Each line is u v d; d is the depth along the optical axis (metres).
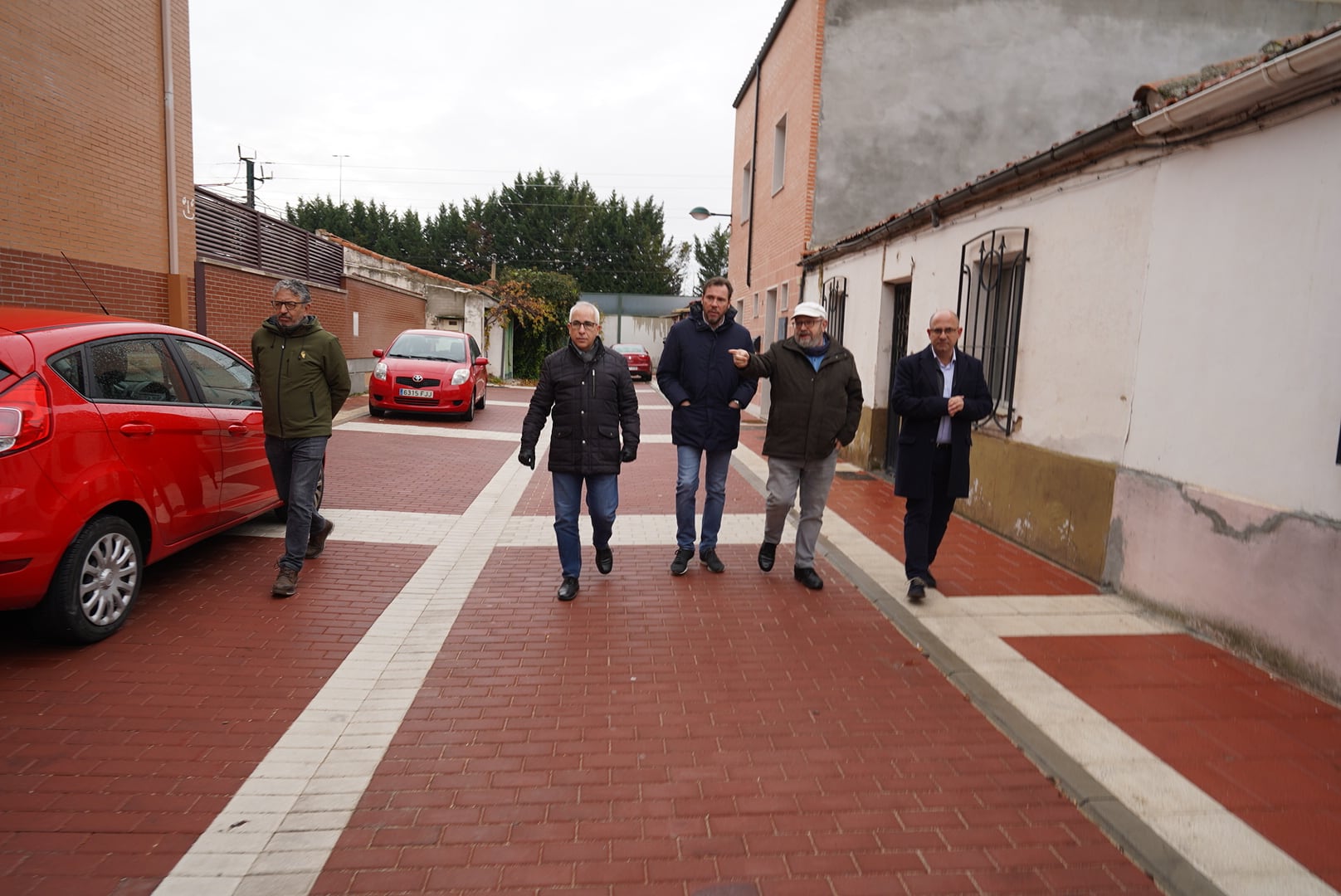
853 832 2.86
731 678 4.11
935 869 2.67
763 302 18.00
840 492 8.88
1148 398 5.18
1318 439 3.93
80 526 4.02
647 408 20.25
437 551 6.31
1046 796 3.12
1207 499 4.63
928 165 14.34
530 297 33.31
